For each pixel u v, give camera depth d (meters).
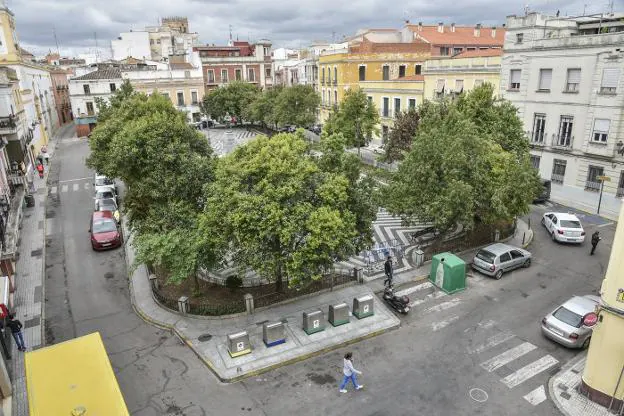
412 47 54.81
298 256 15.67
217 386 14.09
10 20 42.44
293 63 85.06
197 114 67.19
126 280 21.30
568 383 13.93
